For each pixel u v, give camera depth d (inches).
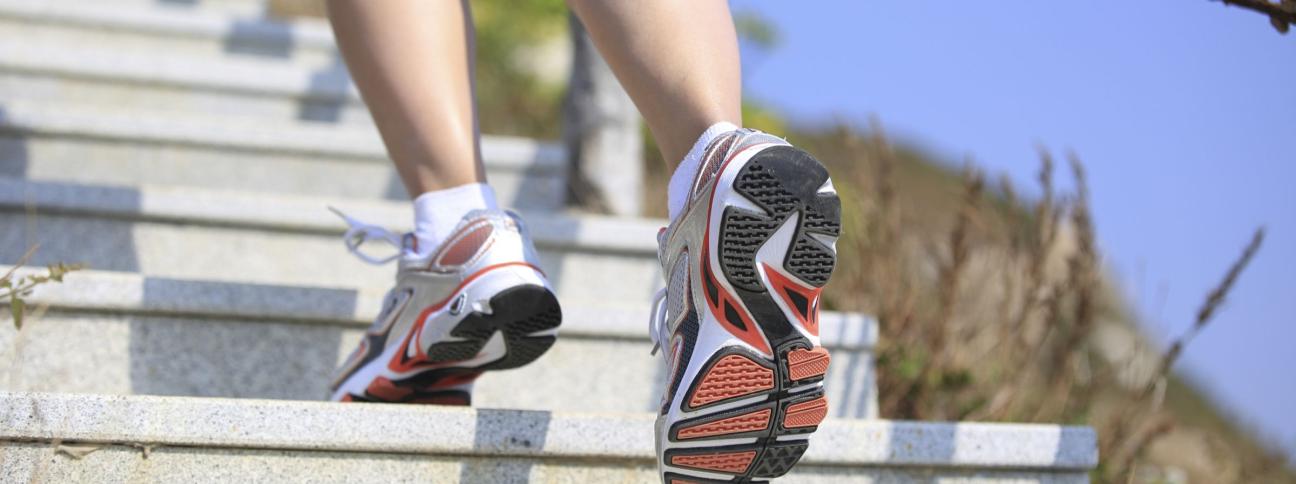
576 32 175.8
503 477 72.1
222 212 114.3
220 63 168.7
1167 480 147.1
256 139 143.3
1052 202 132.0
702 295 60.0
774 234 57.3
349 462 69.7
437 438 70.3
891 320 141.1
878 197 156.4
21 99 158.9
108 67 162.7
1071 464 82.4
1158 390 128.7
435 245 72.6
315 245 117.4
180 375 91.4
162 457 67.1
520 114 257.8
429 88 72.9
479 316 69.9
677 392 60.5
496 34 264.5
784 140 59.1
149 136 139.0
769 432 60.7
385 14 72.4
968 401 135.6
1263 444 162.1
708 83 61.5
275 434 68.0
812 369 59.9
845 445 77.6
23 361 86.9
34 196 109.6
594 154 172.1
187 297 91.5
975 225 143.3
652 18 61.4
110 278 89.8
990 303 148.5
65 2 189.2
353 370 80.4
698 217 59.5
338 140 146.5
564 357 100.4
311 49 196.5
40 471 64.9
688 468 61.8
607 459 74.0
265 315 93.7
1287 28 61.1
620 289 125.5
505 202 155.1
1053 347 138.3
